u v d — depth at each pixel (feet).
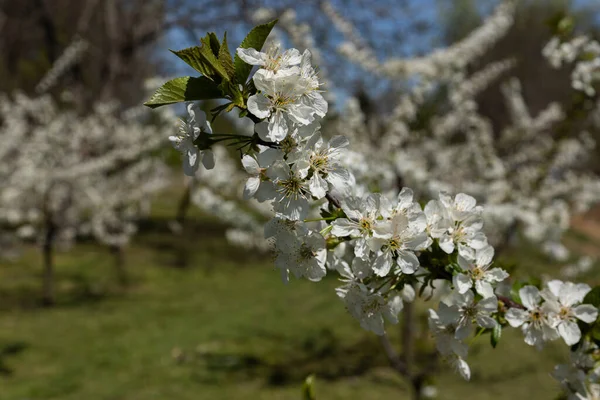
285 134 3.29
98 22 45.50
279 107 3.32
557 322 3.86
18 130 30.14
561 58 10.48
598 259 37.78
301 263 3.65
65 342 22.77
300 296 32.07
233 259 41.96
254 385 18.95
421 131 19.25
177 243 45.88
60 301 29.48
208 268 38.45
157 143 31.37
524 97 69.92
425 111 19.07
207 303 30.25
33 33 51.83
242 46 3.43
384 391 18.40
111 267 37.35
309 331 25.29
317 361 21.45
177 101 3.45
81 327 24.99
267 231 3.64
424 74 17.79
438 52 18.35
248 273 37.99
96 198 31.86
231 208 18.81
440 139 20.53
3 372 19.19
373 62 18.30
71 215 30.76
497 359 21.47
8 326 24.70
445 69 18.19
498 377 19.57
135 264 38.63
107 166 31.68
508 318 3.92
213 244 46.62
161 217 55.57
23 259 38.32
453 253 3.86
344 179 3.50
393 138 17.71
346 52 18.31
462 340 3.93
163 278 35.68
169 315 27.58
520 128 21.57
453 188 19.99
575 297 3.91
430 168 21.25
